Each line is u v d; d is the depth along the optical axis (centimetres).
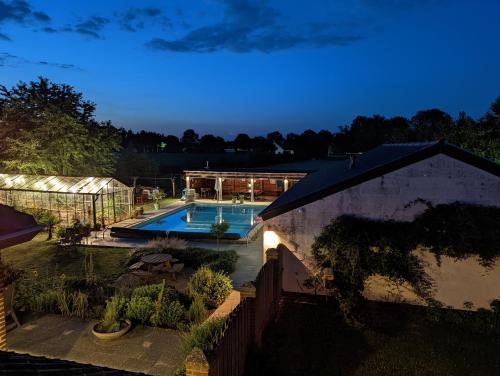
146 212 2923
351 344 888
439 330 959
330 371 777
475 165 1020
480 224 1006
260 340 870
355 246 1067
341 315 1034
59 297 1088
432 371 779
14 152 2908
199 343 758
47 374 404
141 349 882
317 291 1153
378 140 7050
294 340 900
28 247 1892
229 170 3594
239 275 1484
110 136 3472
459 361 817
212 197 3747
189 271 1515
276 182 3897
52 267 1588
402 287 1091
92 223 2331
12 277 1141
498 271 1026
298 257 1169
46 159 2850
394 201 1083
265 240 1187
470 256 1034
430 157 1045
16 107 3028
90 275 1352
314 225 1148
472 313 1032
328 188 1116
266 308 938
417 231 1047
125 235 2088
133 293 1139
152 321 994
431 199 1056
